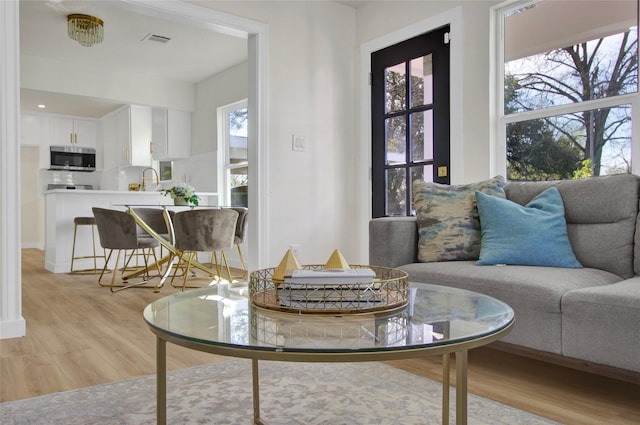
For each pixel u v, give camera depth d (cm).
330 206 407
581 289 177
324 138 403
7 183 266
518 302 191
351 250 421
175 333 105
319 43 400
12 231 269
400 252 259
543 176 301
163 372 118
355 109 425
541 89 303
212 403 177
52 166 759
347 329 107
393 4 391
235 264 597
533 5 307
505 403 175
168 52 545
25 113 739
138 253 586
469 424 156
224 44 518
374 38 407
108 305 365
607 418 162
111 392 188
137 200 598
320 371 212
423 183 276
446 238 253
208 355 238
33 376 208
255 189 366
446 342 97
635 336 157
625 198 222
